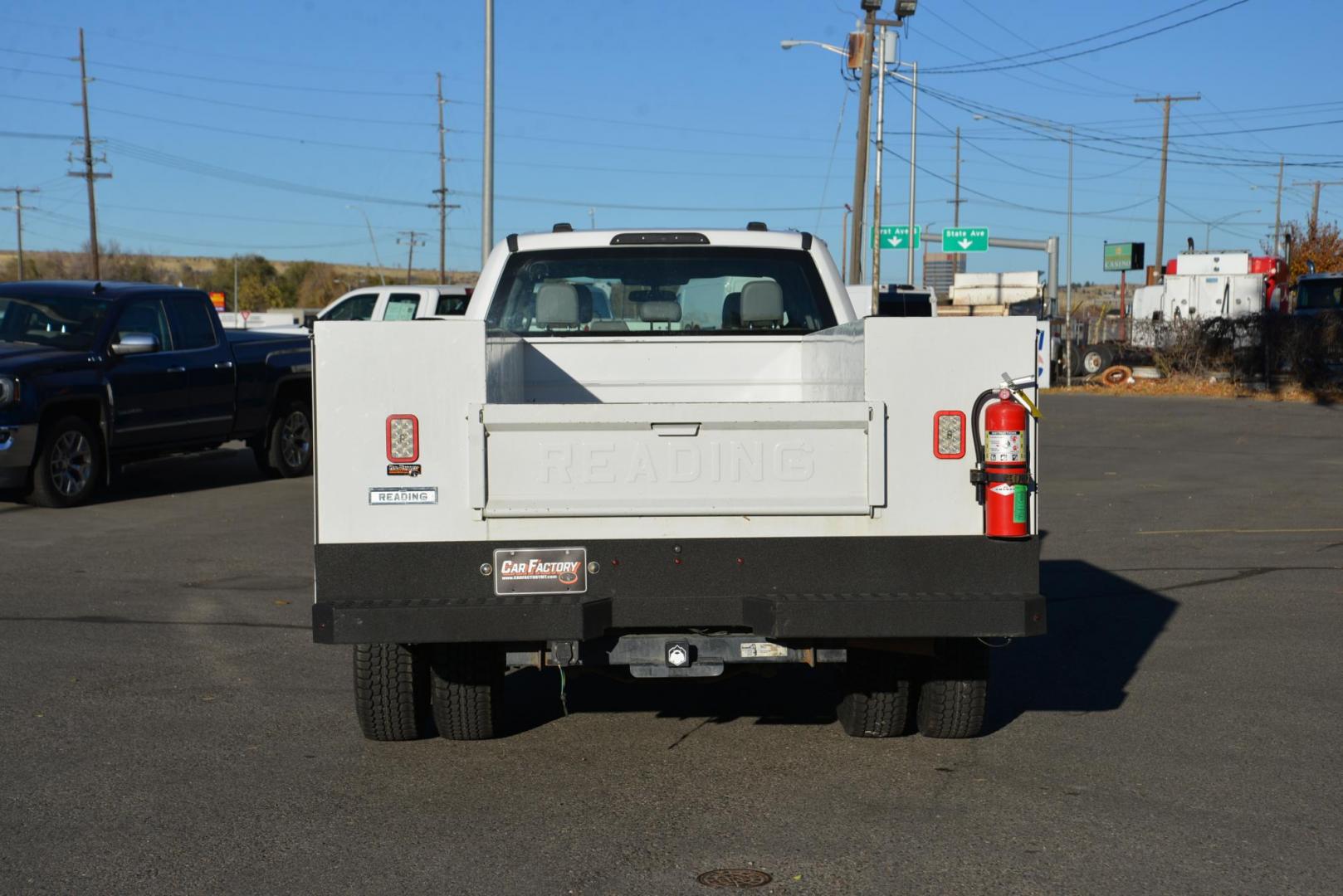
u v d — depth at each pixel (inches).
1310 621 351.9
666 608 201.6
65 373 553.9
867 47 1384.1
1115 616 359.6
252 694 276.7
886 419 201.5
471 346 199.6
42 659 306.8
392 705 232.5
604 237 290.8
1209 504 580.1
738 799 211.2
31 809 206.8
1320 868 181.8
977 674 232.2
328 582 199.8
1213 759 232.8
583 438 201.0
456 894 173.2
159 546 469.1
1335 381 1341.0
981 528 203.0
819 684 287.4
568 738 246.4
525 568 200.7
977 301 1911.9
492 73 1003.3
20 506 568.1
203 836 194.7
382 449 199.6
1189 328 1464.1
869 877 178.2
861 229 1445.6
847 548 202.4
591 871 180.7
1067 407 1182.3
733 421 200.4
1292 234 2854.3
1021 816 202.7
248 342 648.4
